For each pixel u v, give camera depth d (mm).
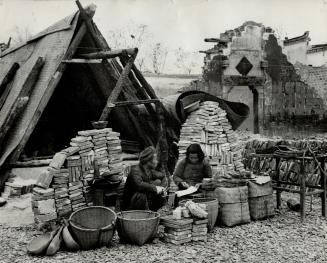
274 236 6422
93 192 7367
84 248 5680
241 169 9555
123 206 6797
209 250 5719
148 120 9930
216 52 16500
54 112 12062
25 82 9125
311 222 7246
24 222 7184
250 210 7266
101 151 7613
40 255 5543
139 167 6734
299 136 17453
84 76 10617
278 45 17344
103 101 10875
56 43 9438
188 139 9156
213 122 9258
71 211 7074
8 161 8484
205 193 6949
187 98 9328
